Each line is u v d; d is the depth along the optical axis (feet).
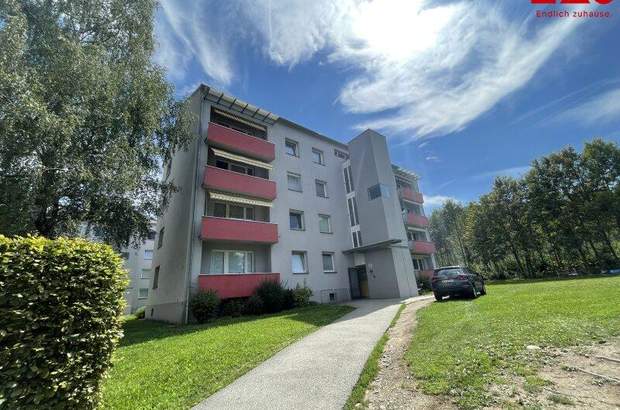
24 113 30.17
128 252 126.11
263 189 62.95
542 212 110.42
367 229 78.33
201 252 52.90
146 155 47.93
